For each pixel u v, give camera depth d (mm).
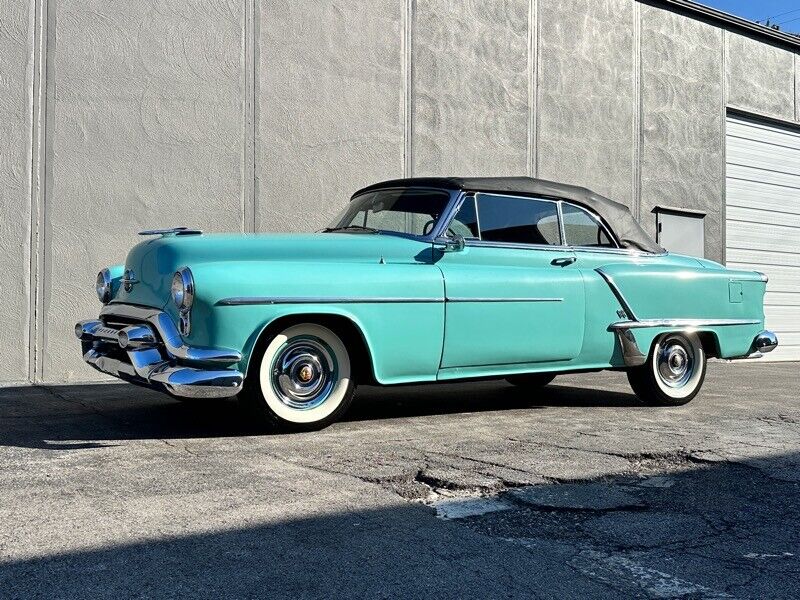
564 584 2367
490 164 10055
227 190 8055
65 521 2783
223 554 2504
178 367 4070
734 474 3760
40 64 7199
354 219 5488
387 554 2557
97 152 7422
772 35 13602
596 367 5508
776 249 13836
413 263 4832
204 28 7949
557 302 5258
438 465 3676
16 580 2262
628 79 11617
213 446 4055
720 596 2311
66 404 5531
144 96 7645
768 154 13828
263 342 4285
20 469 3514
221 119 8031
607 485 3496
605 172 11320
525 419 5164
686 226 12344
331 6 8734
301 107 8516
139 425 4656
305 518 2883
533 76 10523
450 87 9688
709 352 6199
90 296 7375
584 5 11125
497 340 5008
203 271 4102
